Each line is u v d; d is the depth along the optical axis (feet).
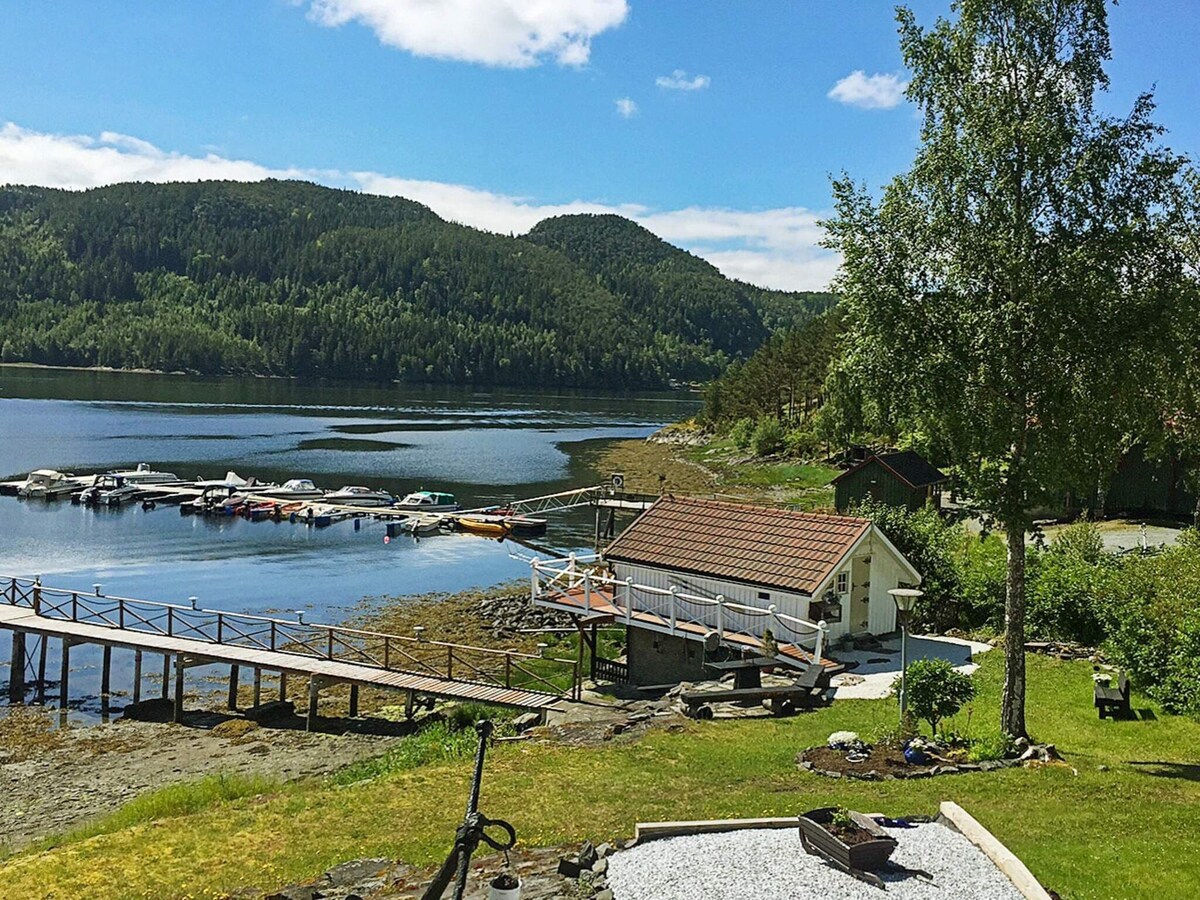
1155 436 60.23
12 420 390.42
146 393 561.84
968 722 66.23
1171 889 36.22
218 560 172.04
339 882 41.75
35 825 68.95
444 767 62.13
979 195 57.93
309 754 83.35
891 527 104.63
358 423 435.12
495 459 322.34
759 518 97.45
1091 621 92.73
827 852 37.24
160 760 82.38
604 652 115.55
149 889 43.52
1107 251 54.60
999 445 57.11
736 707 75.72
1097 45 56.70
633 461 328.90
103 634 101.55
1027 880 34.73
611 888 35.63
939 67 59.41
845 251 60.54
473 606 141.59
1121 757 59.21
